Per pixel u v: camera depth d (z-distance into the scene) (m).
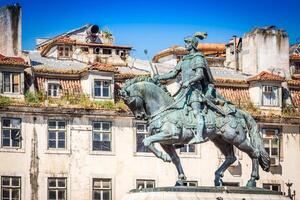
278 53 57.44
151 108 26.70
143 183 50.81
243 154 52.12
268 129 53.59
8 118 49.22
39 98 49.97
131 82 26.81
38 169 49.41
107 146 50.59
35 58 55.16
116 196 50.38
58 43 57.16
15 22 53.00
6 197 48.88
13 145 49.22
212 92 27.42
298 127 54.22
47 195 49.44
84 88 51.22
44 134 49.62
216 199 25.86
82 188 49.94
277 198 26.64
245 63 57.81
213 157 51.94
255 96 54.25
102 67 51.00
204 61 27.12
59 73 51.19
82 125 50.19
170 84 51.56
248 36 57.84
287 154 53.81
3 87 49.50
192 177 51.53
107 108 50.34
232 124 27.30
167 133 26.34
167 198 25.52
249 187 26.62
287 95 55.72
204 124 26.73
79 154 50.06
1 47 52.94
